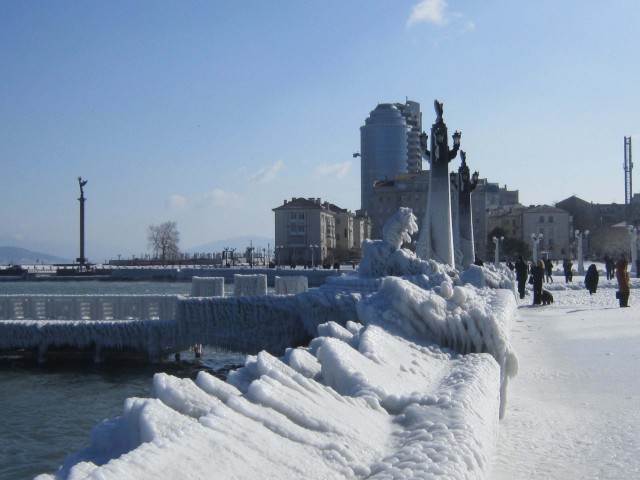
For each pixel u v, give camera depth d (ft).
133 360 84.38
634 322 76.18
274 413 17.16
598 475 23.91
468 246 137.90
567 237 447.01
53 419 56.44
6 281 314.35
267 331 82.48
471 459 17.39
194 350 90.74
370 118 652.89
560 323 78.18
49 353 84.64
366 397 21.45
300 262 430.61
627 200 406.00
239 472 13.60
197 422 15.24
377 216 426.51
